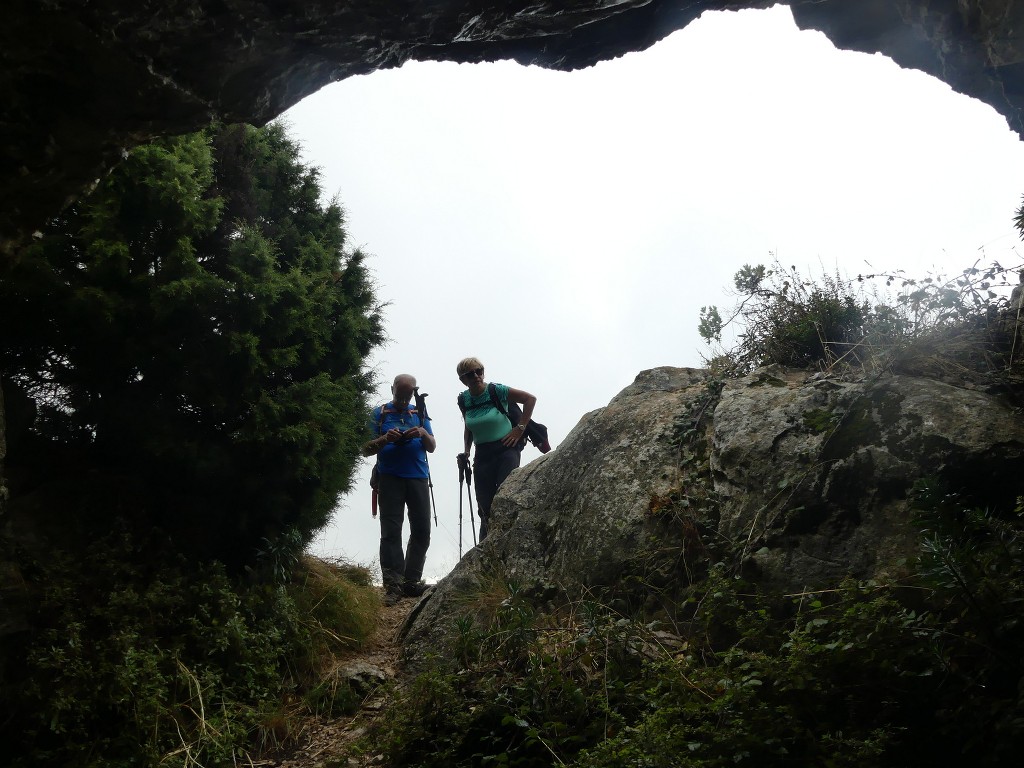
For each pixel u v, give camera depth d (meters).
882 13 4.50
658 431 6.34
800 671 3.75
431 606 6.79
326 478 7.62
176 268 6.95
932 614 3.88
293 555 7.07
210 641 6.05
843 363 5.95
